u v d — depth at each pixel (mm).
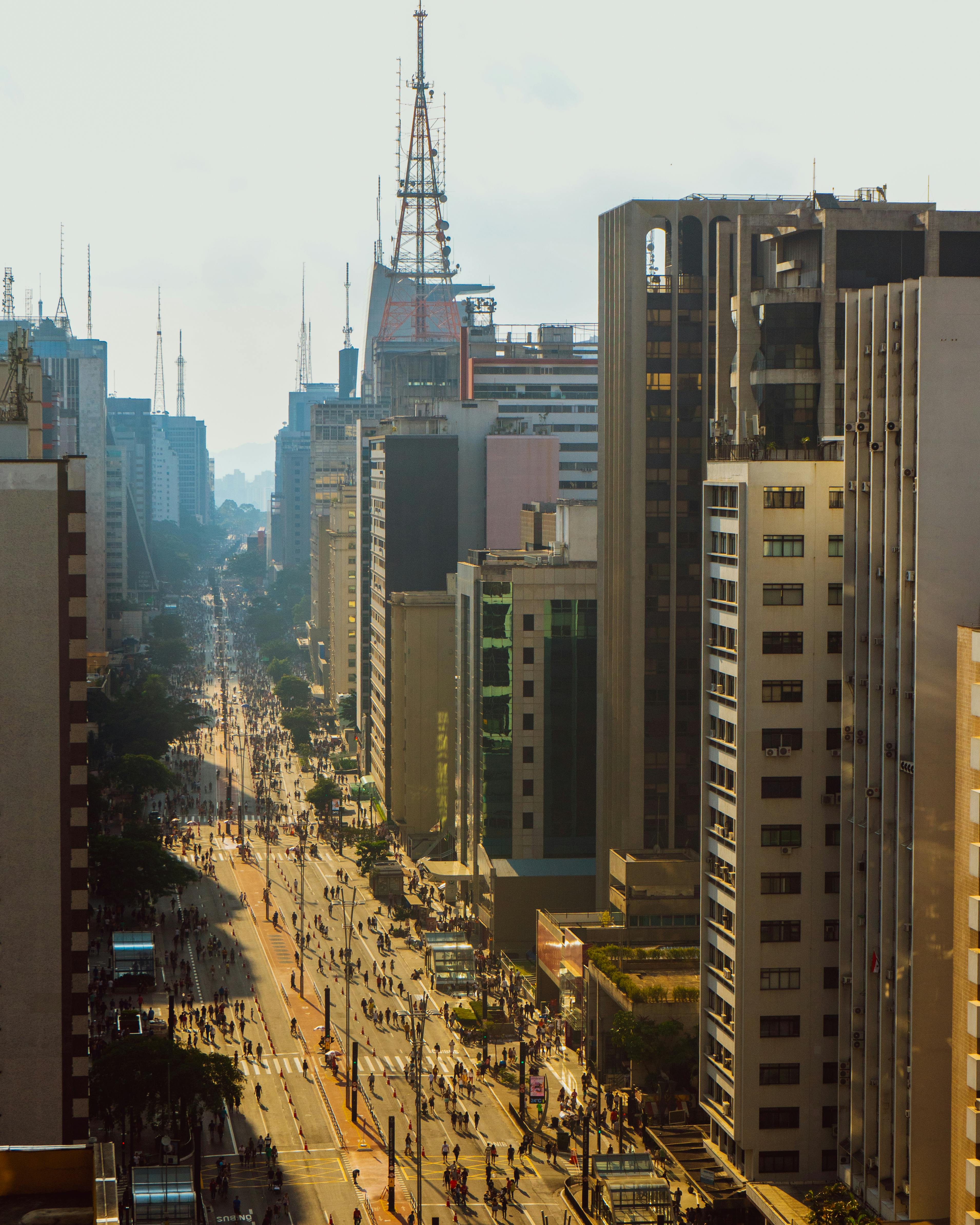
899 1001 159750
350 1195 196000
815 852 189125
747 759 188250
